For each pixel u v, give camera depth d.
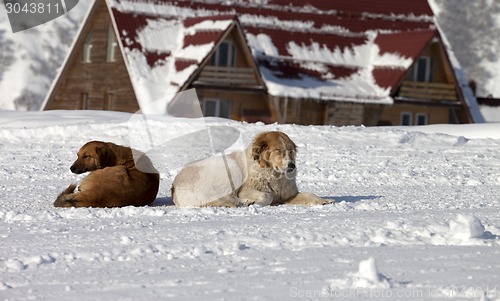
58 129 34.44
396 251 11.32
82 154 16.31
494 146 31.55
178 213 15.30
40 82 119.19
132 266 10.55
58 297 8.87
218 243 11.91
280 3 65.12
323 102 59.44
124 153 16.56
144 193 16.38
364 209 16.09
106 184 16.06
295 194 16.94
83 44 65.12
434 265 10.28
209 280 9.60
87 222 14.24
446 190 20.28
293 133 33.69
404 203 17.17
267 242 12.03
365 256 10.94
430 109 64.44
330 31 64.94
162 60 58.03
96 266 10.58
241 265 10.49
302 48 62.91
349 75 62.53
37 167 25.33
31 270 10.37
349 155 28.38
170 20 61.00
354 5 67.75
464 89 67.06
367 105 60.59
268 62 60.62
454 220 12.62
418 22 68.69
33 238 12.66
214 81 57.91
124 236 12.41
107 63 63.22
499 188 20.77
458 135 35.72
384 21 67.62
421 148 30.69
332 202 16.81
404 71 60.97
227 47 59.53
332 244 11.99
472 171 24.56
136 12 60.12
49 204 17.16
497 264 10.33
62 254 11.27
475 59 141.88
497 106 73.56
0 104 116.25
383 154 28.75
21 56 121.56
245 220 14.26
